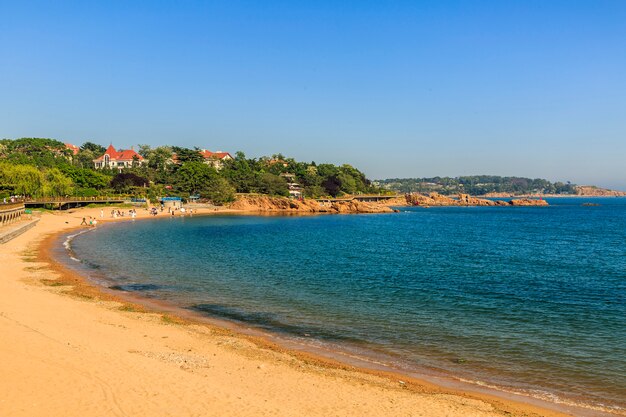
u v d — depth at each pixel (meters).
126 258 56.19
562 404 18.72
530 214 196.12
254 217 149.00
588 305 35.53
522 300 37.03
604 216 181.50
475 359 23.92
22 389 15.89
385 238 88.94
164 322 28.44
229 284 41.75
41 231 81.25
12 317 25.33
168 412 15.22
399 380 20.81
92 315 28.38
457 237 92.75
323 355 24.00
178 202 170.00
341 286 41.62
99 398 15.77
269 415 15.73
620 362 23.64
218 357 22.20
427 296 38.03
